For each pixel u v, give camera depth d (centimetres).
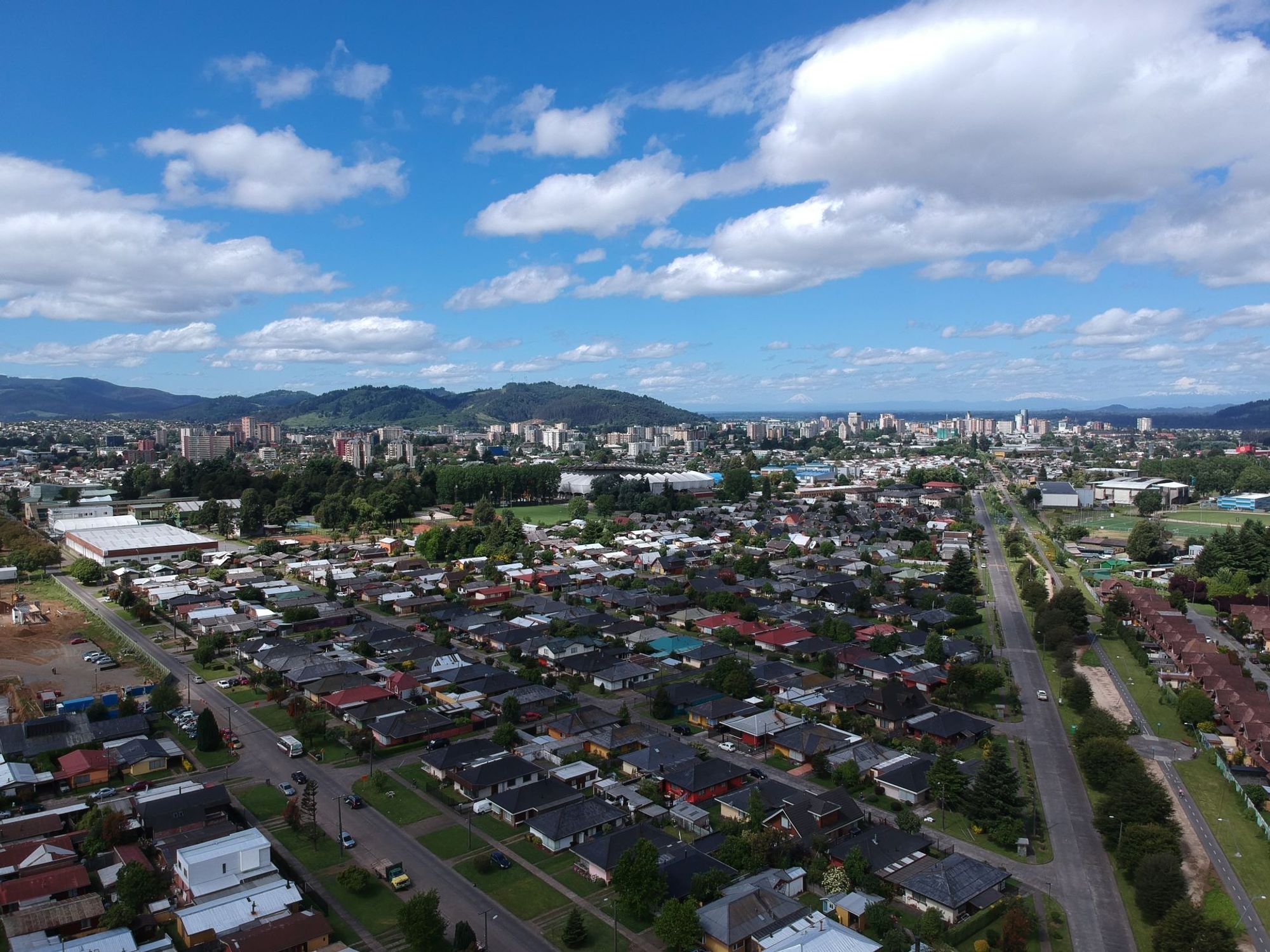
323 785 7656
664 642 12012
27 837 6475
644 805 7169
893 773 7625
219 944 5247
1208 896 5959
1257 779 7812
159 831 6538
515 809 6950
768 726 8744
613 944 5381
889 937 5216
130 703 9119
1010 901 5772
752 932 5244
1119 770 7394
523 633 12262
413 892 5934
